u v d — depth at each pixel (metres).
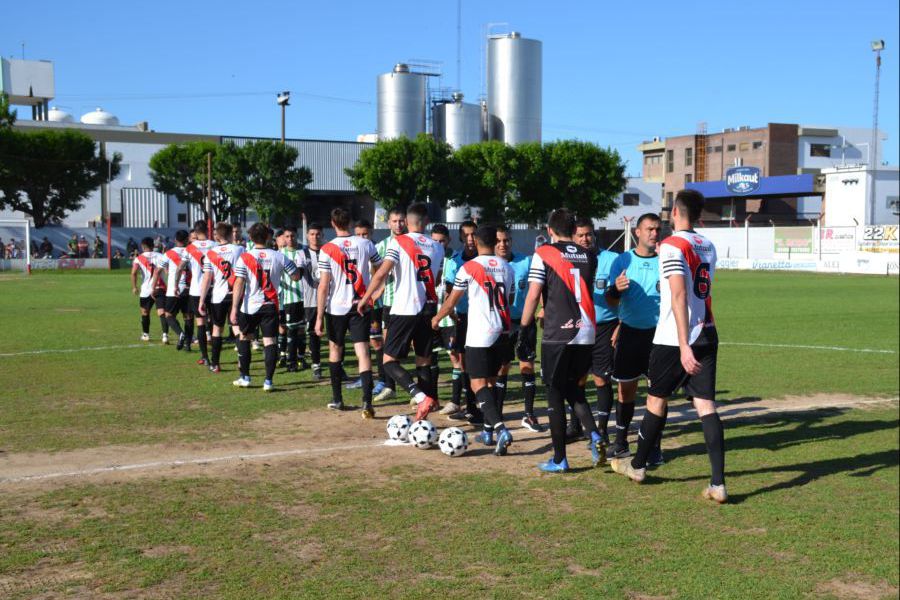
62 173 47.12
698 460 6.75
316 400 9.11
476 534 4.92
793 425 8.07
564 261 6.19
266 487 5.80
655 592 4.17
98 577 4.21
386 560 4.50
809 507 5.54
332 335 8.41
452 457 6.74
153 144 57.69
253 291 9.45
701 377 5.64
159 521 5.05
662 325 5.70
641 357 6.52
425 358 7.89
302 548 4.66
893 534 5.05
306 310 11.23
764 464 6.62
